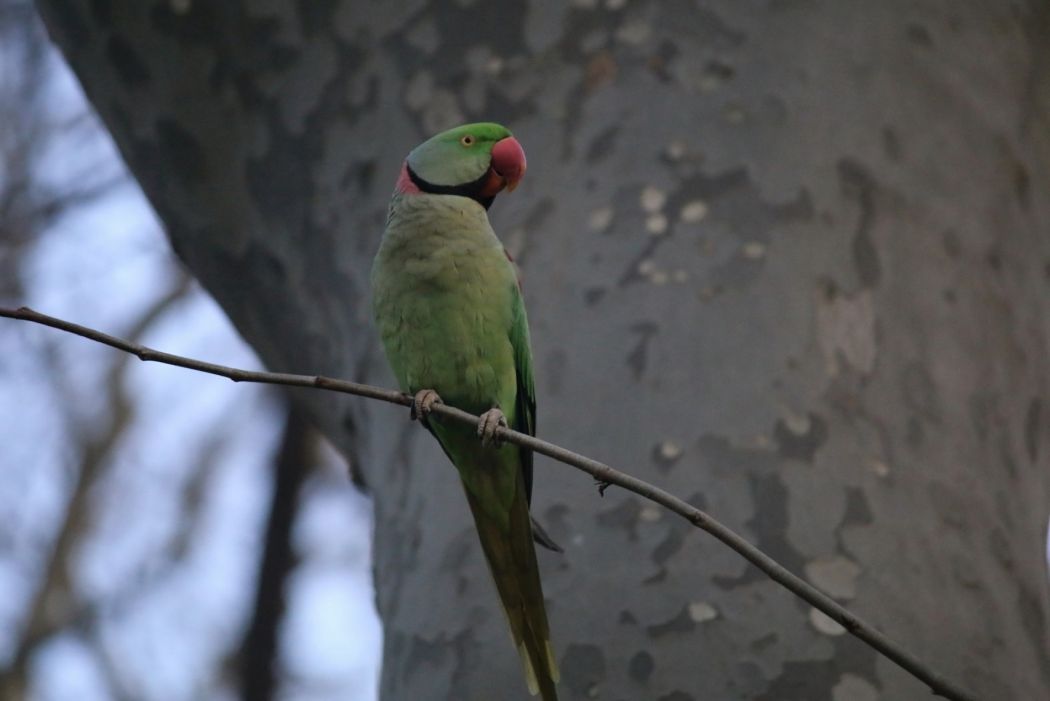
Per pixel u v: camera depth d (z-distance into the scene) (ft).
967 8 28.76
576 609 21.68
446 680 22.26
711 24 26.76
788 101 26.00
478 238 25.80
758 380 23.12
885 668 20.89
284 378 19.66
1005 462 24.94
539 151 26.63
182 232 32.45
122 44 31.42
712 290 24.04
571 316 24.48
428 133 27.86
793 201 24.98
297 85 29.71
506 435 19.06
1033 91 29.99
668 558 21.63
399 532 25.20
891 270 25.05
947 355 24.89
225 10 30.14
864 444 23.00
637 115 26.14
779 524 21.88
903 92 26.96
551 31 27.43
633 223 25.00
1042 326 28.35
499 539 23.63
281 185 30.01
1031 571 24.21
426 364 26.13
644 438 22.79
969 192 27.04
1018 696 21.88
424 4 28.60
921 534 22.56
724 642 20.89
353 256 28.53
